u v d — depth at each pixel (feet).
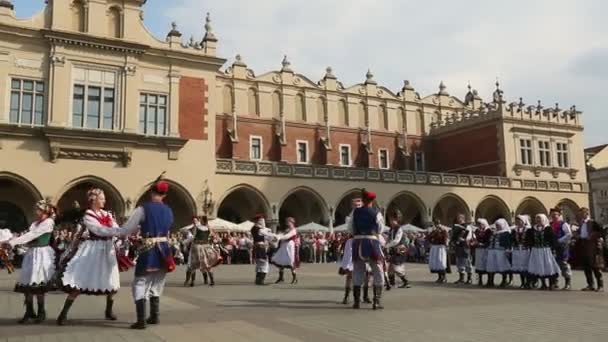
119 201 98.32
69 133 94.02
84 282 27.37
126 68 101.96
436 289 48.39
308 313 31.91
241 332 25.20
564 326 27.48
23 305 36.42
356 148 153.89
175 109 106.32
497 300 39.22
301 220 131.23
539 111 152.97
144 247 26.84
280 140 141.08
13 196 97.76
